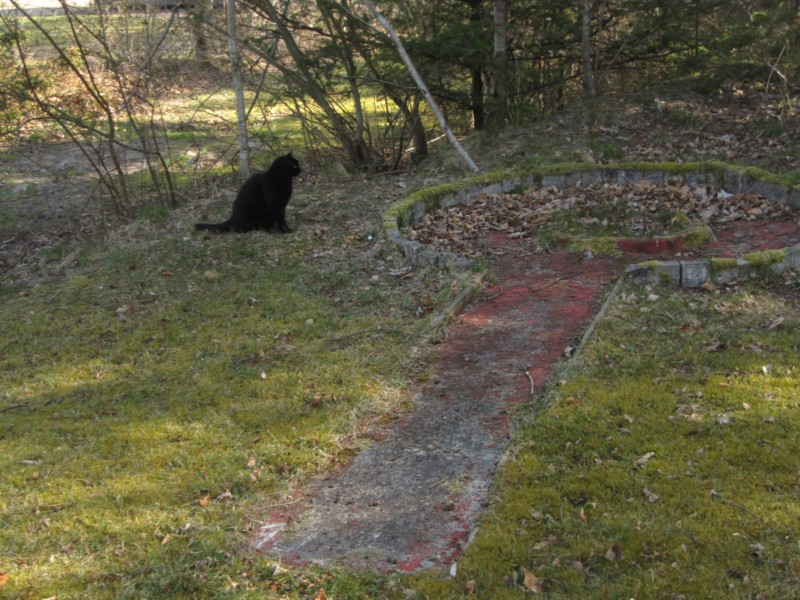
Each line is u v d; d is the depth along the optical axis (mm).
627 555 3604
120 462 4828
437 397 5301
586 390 5078
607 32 13453
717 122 11164
